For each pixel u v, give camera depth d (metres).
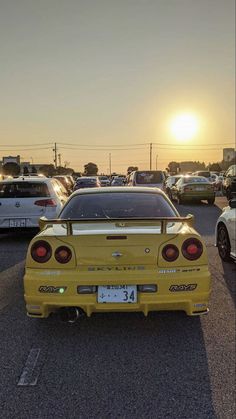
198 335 4.40
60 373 3.62
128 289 4.06
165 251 4.12
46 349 4.10
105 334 4.45
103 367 3.72
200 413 3.03
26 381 3.49
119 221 4.17
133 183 21.31
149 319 4.84
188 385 3.41
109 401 3.19
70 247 4.12
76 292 4.05
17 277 6.81
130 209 5.30
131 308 4.05
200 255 4.18
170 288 4.07
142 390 3.34
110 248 4.10
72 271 4.10
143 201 5.43
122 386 3.40
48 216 9.84
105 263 4.09
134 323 4.73
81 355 3.96
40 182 10.11
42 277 4.10
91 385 3.42
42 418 2.99
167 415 3.01
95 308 4.05
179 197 21.55
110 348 4.11
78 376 3.57
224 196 27.42
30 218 9.81
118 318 4.88
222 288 6.05
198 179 22.27
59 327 4.64
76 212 5.29
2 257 8.36
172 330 4.54
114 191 5.67
